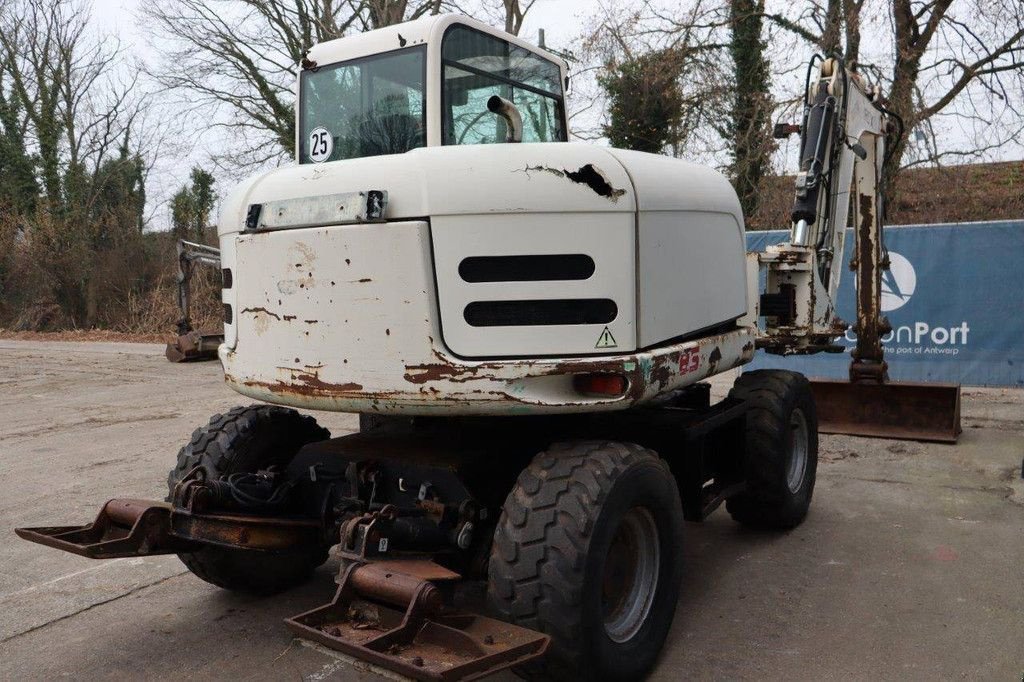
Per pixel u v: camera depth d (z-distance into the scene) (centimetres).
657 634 341
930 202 1611
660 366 331
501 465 361
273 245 335
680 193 359
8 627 399
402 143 367
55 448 805
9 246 2630
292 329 332
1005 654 348
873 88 725
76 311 2609
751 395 495
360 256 314
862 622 384
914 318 988
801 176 587
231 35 2364
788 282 580
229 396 1106
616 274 316
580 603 291
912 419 750
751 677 336
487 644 269
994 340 959
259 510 367
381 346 314
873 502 570
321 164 338
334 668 354
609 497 304
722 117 1708
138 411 1010
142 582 454
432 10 2212
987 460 669
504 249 308
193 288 2431
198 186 2759
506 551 300
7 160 2844
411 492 346
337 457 364
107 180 2888
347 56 384
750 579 440
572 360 312
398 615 276
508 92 405
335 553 301
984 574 436
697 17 1667
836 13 1495
